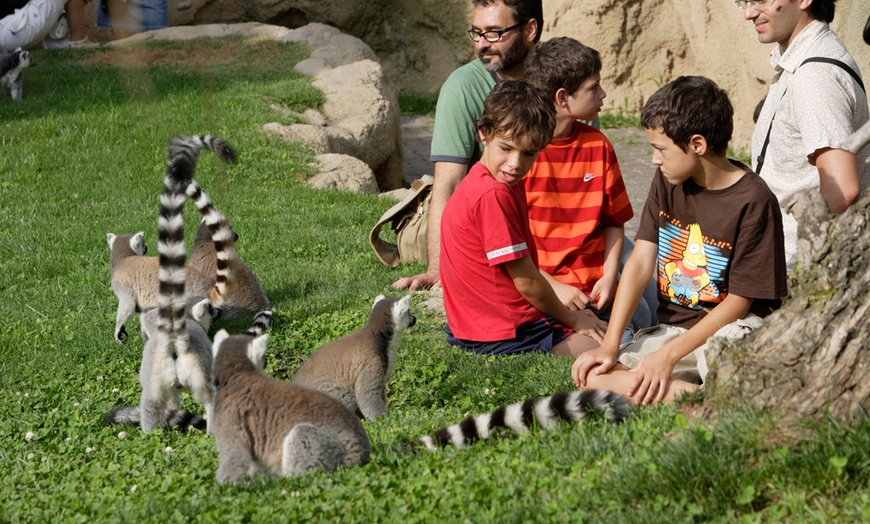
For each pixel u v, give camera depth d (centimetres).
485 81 601
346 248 801
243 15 1872
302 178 1022
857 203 312
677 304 422
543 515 276
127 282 604
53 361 586
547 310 476
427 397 469
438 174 622
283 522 290
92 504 348
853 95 418
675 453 291
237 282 623
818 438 280
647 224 421
